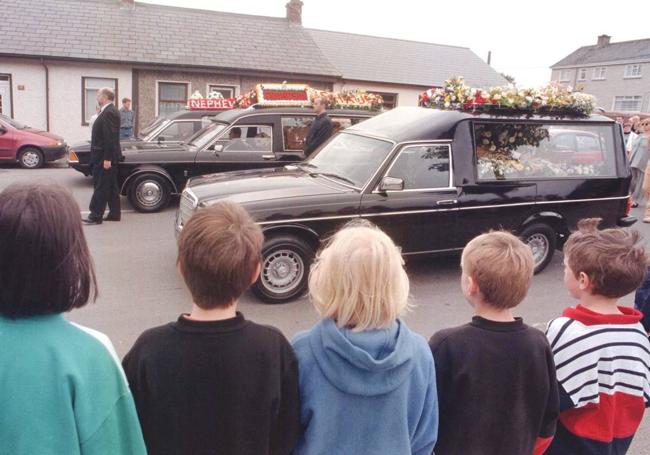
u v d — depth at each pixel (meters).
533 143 6.31
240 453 1.57
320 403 1.66
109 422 1.35
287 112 9.59
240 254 1.60
